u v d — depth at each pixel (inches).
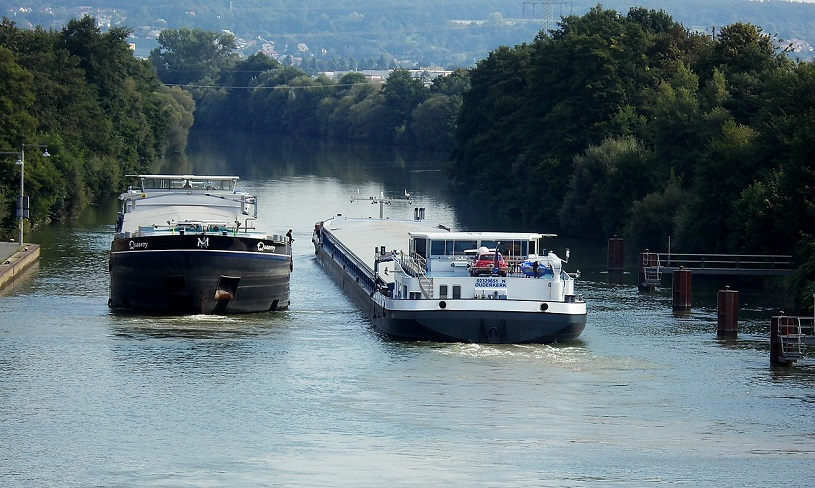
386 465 4872.0
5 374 6048.2
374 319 7293.3
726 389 5989.2
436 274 7111.2
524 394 5841.5
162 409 5541.3
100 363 6284.5
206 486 4645.7
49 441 5108.3
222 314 7559.1
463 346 6712.6
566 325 6712.6
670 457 5019.7
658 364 6456.7
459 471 4822.8
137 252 7283.5
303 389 5856.3
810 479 4793.3
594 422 5447.8
